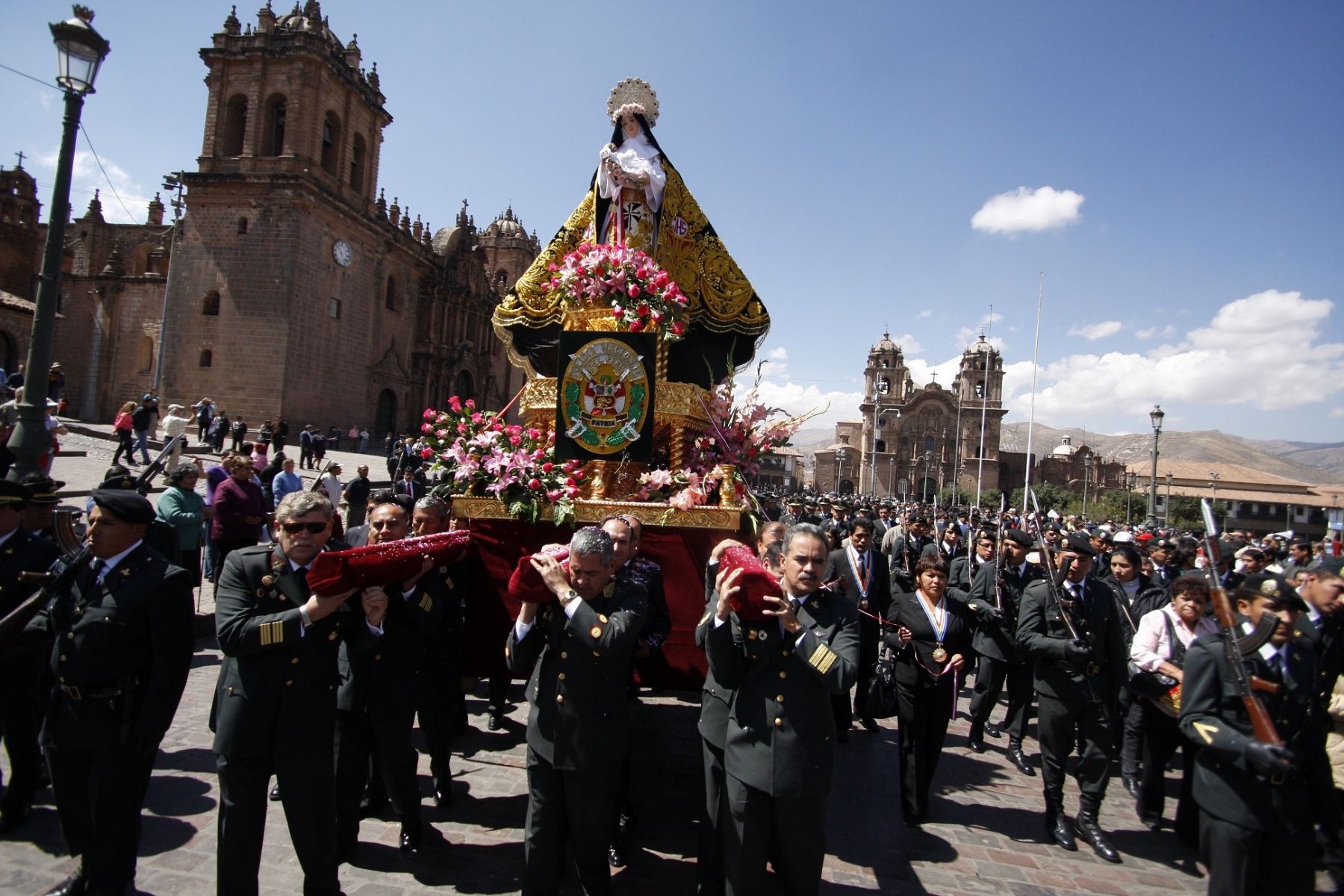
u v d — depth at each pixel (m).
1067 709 5.93
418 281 51.56
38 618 4.41
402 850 4.91
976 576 8.58
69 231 50.81
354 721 4.83
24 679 4.87
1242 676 3.92
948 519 23.77
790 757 3.89
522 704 8.30
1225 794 3.96
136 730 3.84
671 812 5.79
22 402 7.95
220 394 38.34
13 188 49.50
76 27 8.19
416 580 4.90
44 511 5.82
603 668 4.21
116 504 3.98
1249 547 10.60
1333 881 5.29
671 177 7.17
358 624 4.29
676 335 6.22
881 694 6.09
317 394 40.59
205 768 5.89
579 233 7.21
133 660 3.98
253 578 4.09
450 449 5.77
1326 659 5.44
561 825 4.24
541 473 5.48
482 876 4.67
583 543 4.07
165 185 39.91
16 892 4.19
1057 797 5.96
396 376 48.25
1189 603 5.95
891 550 12.93
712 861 4.43
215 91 40.09
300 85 39.75
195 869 4.54
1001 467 104.00
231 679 3.96
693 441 6.56
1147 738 6.33
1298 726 4.01
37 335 7.96
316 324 40.44
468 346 55.00
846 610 4.28
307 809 4.00
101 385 45.91
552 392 6.30
